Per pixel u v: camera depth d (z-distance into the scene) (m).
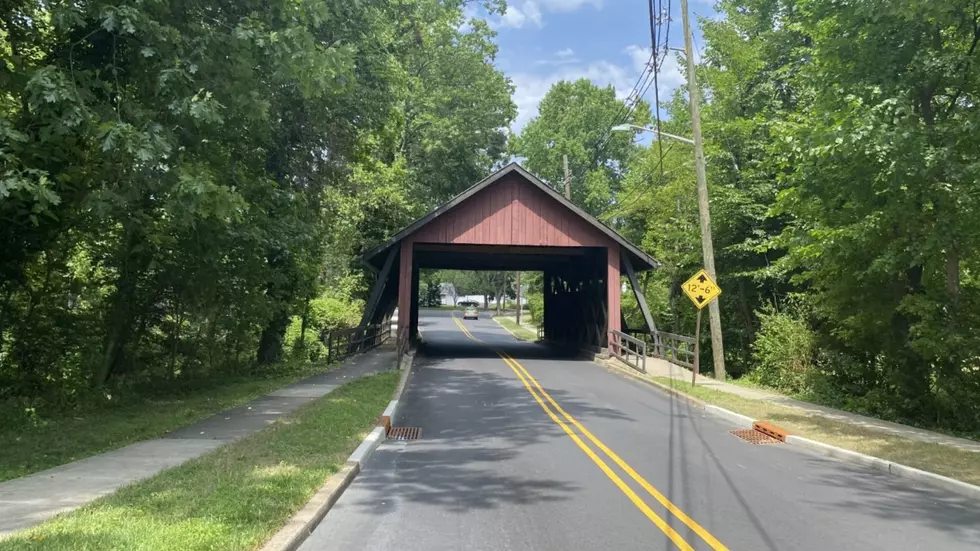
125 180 9.79
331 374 18.39
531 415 12.75
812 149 13.24
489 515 6.37
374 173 30.22
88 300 13.60
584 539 5.69
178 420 10.61
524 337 44.53
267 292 18.84
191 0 10.20
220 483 6.60
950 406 14.08
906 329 15.73
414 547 5.45
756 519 6.44
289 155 18.52
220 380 16.44
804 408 13.99
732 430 12.05
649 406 14.47
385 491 7.26
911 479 8.55
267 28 11.05
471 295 125.62
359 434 9.86
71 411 11.33
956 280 13.92
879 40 13.83
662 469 8.58
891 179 12.89
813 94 17.55
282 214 15.30
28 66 9.41
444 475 8.02
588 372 20.94
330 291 33.84
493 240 24.55
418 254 30.70
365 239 33.88
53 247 11.88
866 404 15.49
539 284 65.00
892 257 13.53
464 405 13.91
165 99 9.60
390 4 24.66
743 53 25.42
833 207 15.13
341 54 10.83
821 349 18.58
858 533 6.08
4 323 12.13
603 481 7.82
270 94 13.71
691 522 6.26
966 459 9.26
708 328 27.94
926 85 13.73
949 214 12.91
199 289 14.30
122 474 7.10
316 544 5.48
